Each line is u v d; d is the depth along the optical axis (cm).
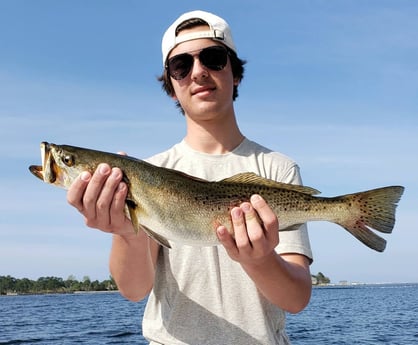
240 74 108
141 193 80
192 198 82
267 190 84
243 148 98
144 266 87
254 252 73
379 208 85
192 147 98
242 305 86
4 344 417
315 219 85
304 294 83
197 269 88
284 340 90
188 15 96
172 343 85
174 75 96
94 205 73
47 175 83
